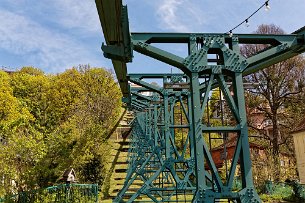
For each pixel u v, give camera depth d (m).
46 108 25.33
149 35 6.17
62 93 25.31
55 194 12.72
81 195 13.38
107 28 5.72
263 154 23.12
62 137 13.84
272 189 17.31
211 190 5.64
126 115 31.47
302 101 24.19
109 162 19.08
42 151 12.82
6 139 13.06
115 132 25.36
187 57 6.09
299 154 23.02
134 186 15.12
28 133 13.82
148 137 15.67
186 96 11.67
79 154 13.98
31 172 12.39
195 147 5.77
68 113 24.00
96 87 25.58
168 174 13.95
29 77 28.64
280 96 24.45
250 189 5.64
